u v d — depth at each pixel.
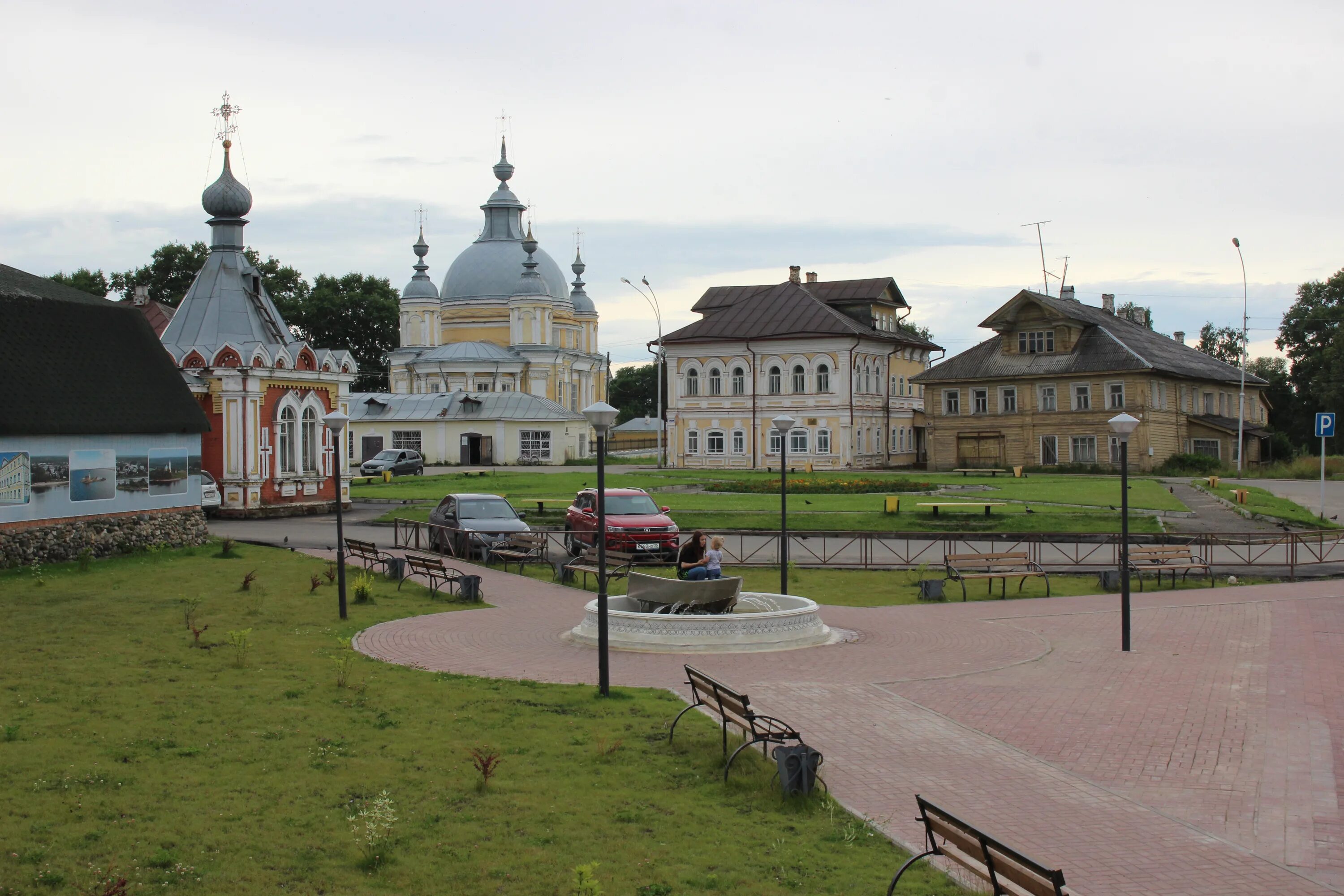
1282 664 16.56
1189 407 73.19
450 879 8.69
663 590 18.64
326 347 113.19
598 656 16.94
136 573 25.20
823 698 14.50
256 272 44.66
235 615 19.94
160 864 8.84
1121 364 67.06
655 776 11.17
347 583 24.00
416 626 19.45
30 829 9.43
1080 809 10.45
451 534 30.45
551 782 10.92
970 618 20.92
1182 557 25.02
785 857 9.18
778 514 37.31
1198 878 8.91
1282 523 34.22
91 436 28.02
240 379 39.94
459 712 13.42
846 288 79.88
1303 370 91.00
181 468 31.23
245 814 9.92
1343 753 12.23
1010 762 11.85
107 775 10.78
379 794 10.48
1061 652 17.53
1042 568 25.70
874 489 49.38
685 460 78.25
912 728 13.09
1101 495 46.09
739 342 76.06
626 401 159.75
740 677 15.72
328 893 8.41
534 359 99.81
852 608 22.12
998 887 7.61
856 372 74.69
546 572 27.08
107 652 16.42
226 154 43.91
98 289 106.12
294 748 11.82
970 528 34.69
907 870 8.84
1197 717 13.61
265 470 41.00
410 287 108.31
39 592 22.27
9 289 28.75
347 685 14.66
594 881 8.09
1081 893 8.60
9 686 14.21
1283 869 9.11
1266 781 11.27
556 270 107.44
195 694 13.98
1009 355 72.19
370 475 65.81
